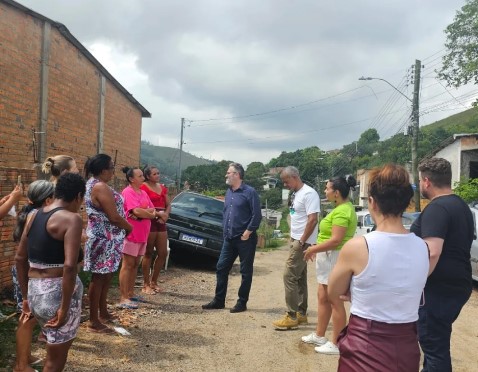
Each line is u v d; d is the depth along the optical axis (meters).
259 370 4.34
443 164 3.36
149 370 4.18
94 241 4.89
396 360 2.26
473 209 8.86
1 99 7.01
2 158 7.07
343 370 2.39
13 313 5.09
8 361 4.04
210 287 8.05
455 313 3.26
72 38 8.91
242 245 6.35
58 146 8.73
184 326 5.57
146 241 6.43
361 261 2.30
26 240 3.31
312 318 6.18
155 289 7.32
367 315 2.30
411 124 20.45
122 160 12.24
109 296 6.68
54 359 3.20
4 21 7.09
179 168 47.22
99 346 4.64
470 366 4.67
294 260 5.54
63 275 3.04
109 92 11.18
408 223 11.20
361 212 14.34
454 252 3.24
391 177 2.36
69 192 3.26
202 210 10.03
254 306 6.77
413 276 2.30
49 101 8.37
